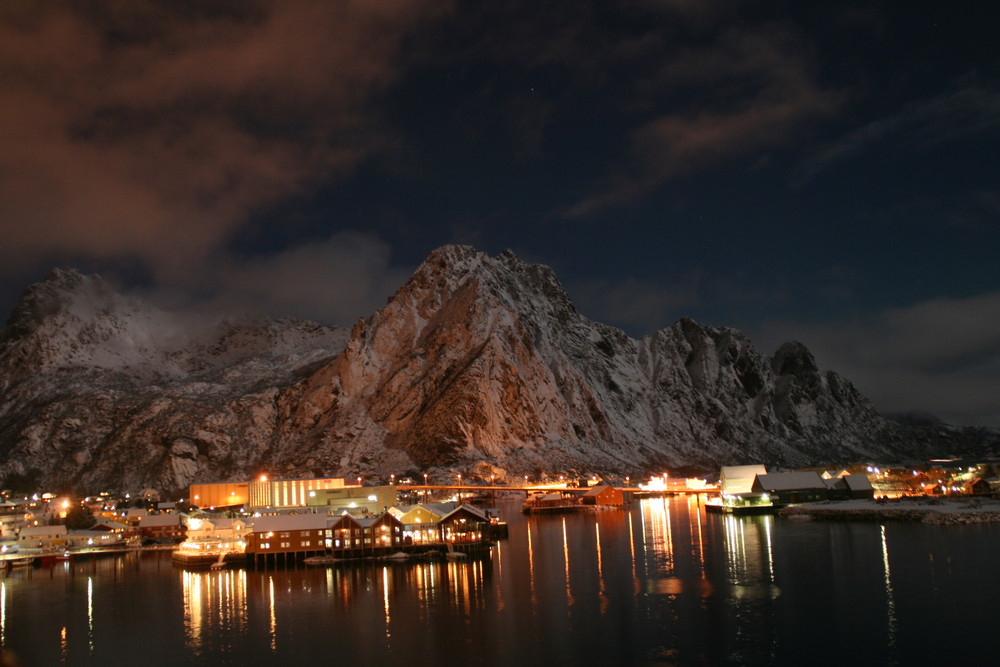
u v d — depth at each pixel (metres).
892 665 64.94
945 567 98.88
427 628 81.06
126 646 80.31
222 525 139.50
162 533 180.50
